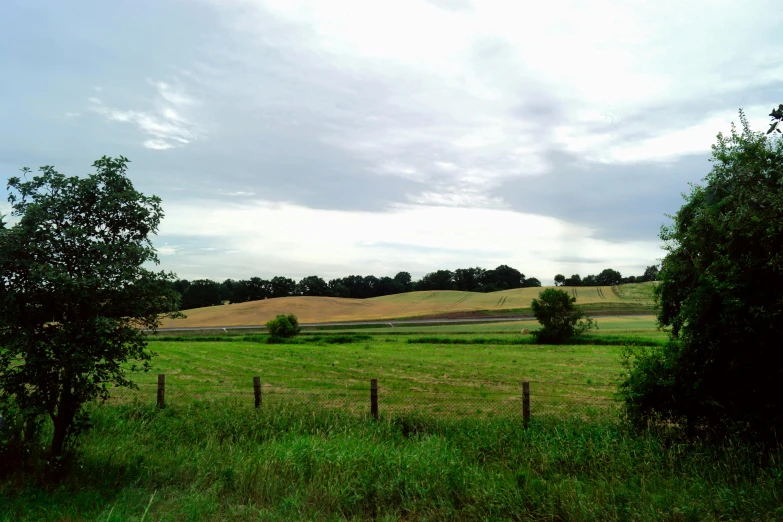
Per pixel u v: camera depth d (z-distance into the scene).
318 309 110.88
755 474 8.21
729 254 9.74
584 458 9.41
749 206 9.55
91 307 8.48
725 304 9.50
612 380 24.56
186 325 91.62
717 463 8.66
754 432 9.39
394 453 9.55
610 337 48.19
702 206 11.00
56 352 8.41
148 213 9.45
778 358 9.37
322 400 18.83
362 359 35.78
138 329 9.17
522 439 11.05
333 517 7.25
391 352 41.34
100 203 8.88
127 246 8.90
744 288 9.43
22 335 8.22
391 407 17.22
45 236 8.45
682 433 10.49
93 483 8.27
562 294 48.56
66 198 8.84
